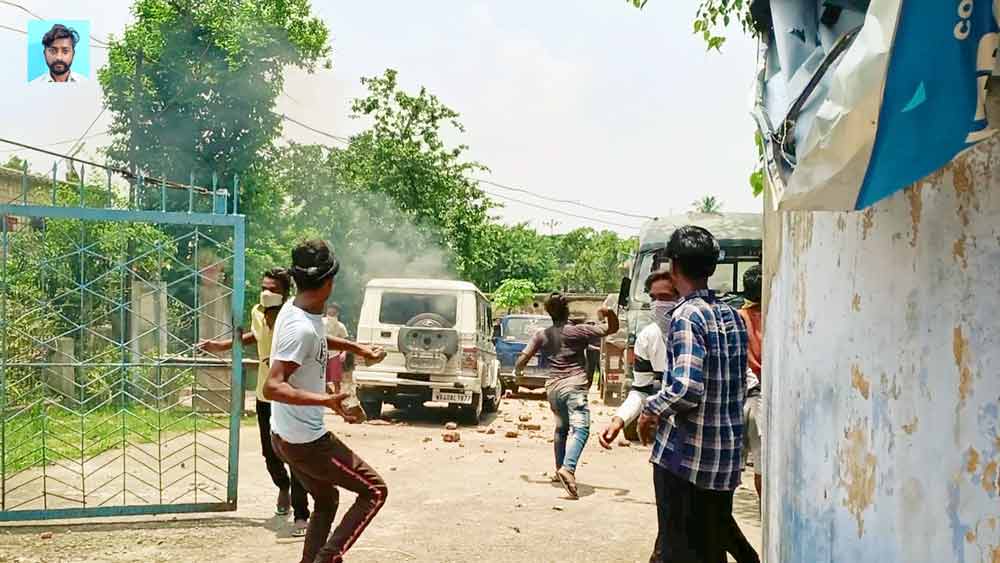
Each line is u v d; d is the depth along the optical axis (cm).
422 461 960
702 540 373
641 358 504
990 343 218
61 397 945
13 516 615
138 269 988
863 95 196
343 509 708
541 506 731
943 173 237
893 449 258
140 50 2081
